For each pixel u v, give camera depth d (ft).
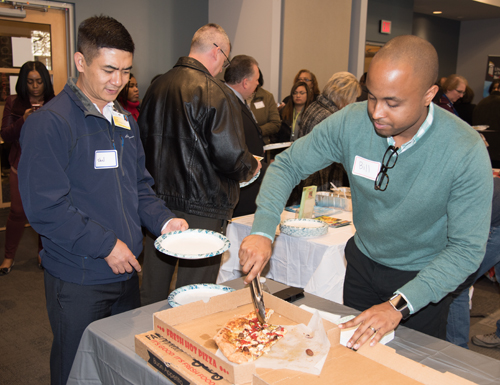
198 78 6.07
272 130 13.53
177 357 2.85
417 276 3.18
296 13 16.58
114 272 4.07
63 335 4.21
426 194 3.37
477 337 7.74
